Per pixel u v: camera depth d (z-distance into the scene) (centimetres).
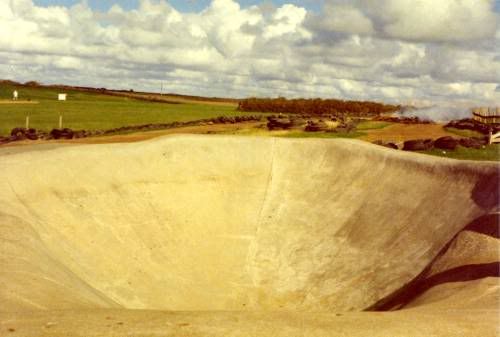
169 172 3203
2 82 13950
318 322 1218
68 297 1466
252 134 5497
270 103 10775
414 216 2745
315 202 3197
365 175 3284
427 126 6166
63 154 2875
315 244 2839
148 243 2664
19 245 1803
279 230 3002
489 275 1723
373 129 5928
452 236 2425
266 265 2728
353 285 2428
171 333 1109
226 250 2833
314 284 2533
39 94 12081
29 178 2552
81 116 7750
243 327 1163
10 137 5062
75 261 2209
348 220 2956
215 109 10919
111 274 2291
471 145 4353
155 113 8881
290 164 3550
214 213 3097
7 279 1470
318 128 5656
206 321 1198
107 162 3011
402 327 1188
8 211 2205
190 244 2812
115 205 2775
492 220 2111
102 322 1168
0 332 1084
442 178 2908
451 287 1750
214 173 3350
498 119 5953
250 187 3353
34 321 1162
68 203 2588
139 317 1223
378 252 2606
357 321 1234
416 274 2298
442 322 1233
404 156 3259
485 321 1237
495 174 2630
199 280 2544
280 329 1156
